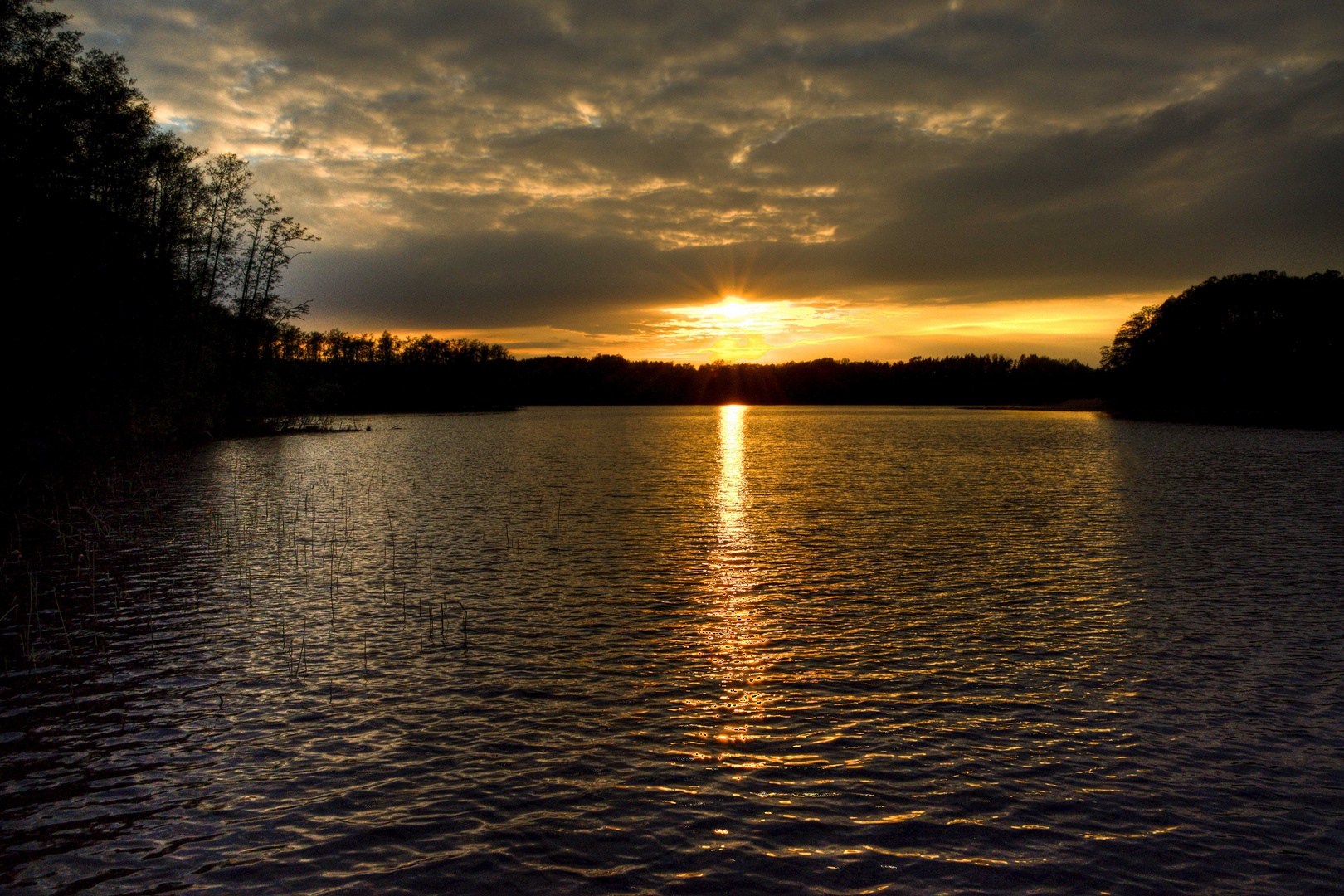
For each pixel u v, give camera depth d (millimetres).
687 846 6891
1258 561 18172
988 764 8375
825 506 27547
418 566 17672
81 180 31156
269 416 67625
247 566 17484
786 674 11016
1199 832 7094
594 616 13836
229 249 56938
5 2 28656
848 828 7184
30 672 10898
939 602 14742
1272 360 114625
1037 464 44031
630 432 87000
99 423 34031
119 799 7621
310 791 7801
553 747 8742
